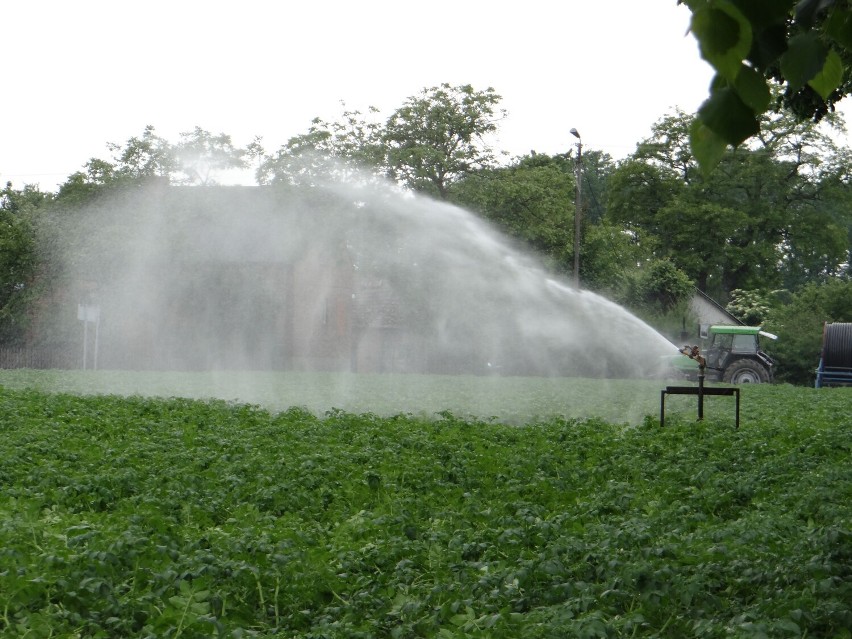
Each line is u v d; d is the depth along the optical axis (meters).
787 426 16.28
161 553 6.84
